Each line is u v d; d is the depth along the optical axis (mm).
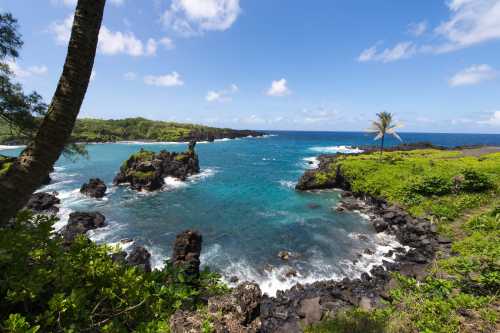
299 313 11312
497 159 34875
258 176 45062
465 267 9852
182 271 5992
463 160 37656
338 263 16484
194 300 6004
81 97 3783
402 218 21719
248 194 33281
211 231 21547
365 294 12750
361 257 17188
